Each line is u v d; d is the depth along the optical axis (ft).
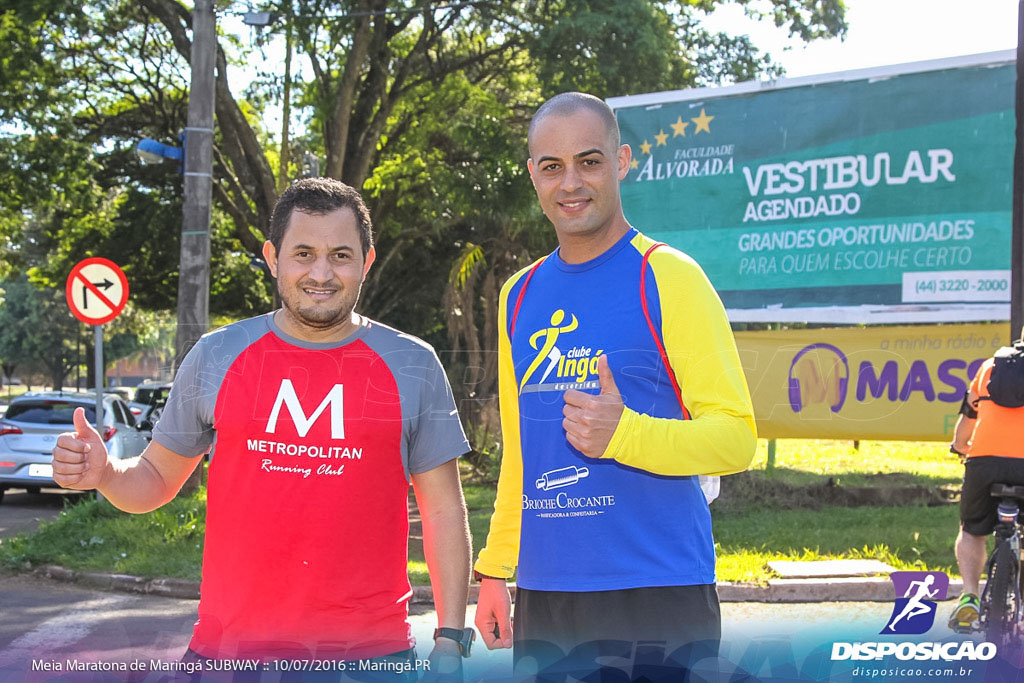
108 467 8.08
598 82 51.11
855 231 31.48
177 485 8.64
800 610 18.95
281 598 7.93
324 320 8.07
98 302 26.50
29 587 24.06
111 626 19.12
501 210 48.91
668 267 8.21
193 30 33.06
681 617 7.98
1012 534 14.57
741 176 32.63
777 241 32.27
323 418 7.98
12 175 55.88
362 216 8.34
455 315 43.50
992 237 30.30
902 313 30.86
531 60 56.49
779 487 34.55
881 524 29.27
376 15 54.70
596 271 8.52
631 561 8.03
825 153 31.78
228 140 55.01
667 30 53.31
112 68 64.39
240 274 87.92
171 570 24.32
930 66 30.76
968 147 30.53
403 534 8.42
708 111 32.94
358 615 7.98
